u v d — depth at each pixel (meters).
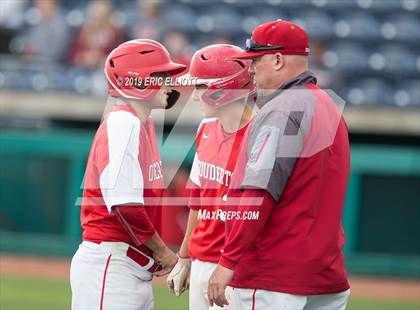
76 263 13.11
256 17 45.12
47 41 43.34
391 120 39.06
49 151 36.09
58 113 40.66
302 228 12.13
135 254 13.01
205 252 14.38
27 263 35.03
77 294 13.05
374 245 34.78
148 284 13.41
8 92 41.19
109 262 12.88
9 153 36.41
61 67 42.59
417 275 34.53
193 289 14.68
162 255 13.20
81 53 42.78
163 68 12.77
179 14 44.66
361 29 44.34
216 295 12.16
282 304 12.12
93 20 42.75
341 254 12.70
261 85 12.64
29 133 36.72
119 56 12.75
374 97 41.50
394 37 44.19
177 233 23.11
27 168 36.34
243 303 12.38
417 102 41.56
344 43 43.94
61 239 36.31
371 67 43.06
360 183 34.75
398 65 43.22
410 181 34.50
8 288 29.62
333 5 45.16
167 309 26.02
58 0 44.28
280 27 12.41
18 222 36.59
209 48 13.58
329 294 12.52
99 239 12.94
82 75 41.94
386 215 34.72
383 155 34.59
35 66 42.75
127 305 12.95
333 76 42.00
